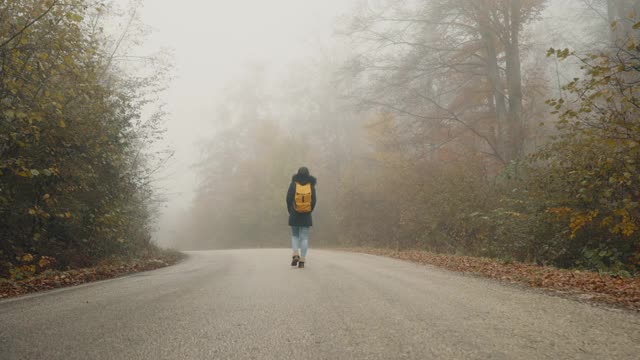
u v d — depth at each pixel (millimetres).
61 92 8289
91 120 9617
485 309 4180
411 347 2928
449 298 4809
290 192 8602
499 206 13914
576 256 9781
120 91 12898
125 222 11914
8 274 7895
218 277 7266
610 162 7855
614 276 7203
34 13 7629
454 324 3561
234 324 3639
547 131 18844
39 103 7711
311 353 2836
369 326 3518
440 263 10133
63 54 8109
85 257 10945
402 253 15016
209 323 3684
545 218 10023
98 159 10453
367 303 4516
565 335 3199
